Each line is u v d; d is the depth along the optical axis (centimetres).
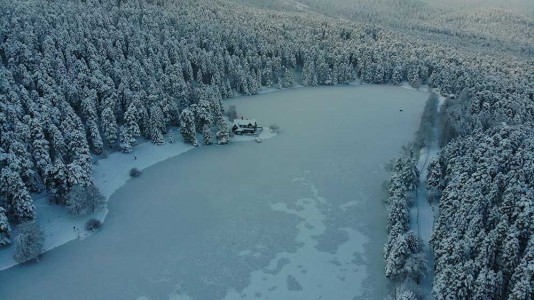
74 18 17938
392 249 8469
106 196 11288
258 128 15512
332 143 14825
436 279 7825
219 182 12150
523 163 10225
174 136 14350
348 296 8344
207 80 19200
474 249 7894
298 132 15675
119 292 8275
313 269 9012
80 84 13912
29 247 8662
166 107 14525
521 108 15725
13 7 16750
